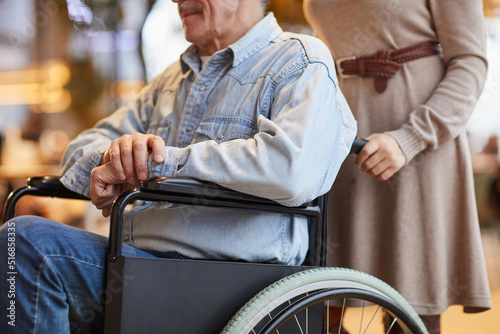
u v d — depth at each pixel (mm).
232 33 1327
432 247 1520
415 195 1529
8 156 4832
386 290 1186
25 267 979
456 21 1499
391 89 1537
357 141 1357
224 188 1046
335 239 1593
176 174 1065
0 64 6734
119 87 5219
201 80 1312
